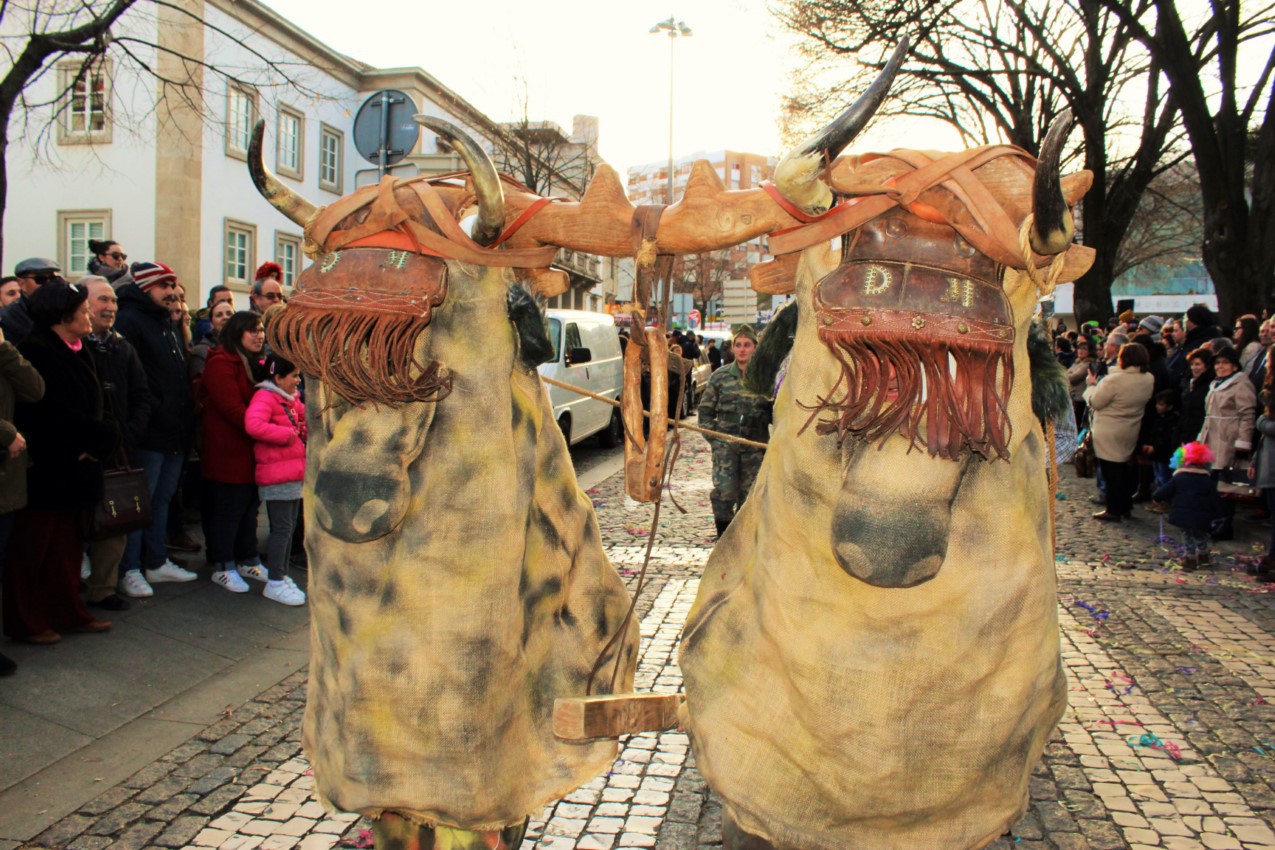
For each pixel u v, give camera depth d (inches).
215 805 141.7
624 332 607.5
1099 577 283.1
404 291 89.3
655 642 219.3
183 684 186.7
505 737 95.0
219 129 778.8
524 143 846.5
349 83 954.7
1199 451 293.9
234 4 785.6
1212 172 601.6
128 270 295.7
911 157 77.6
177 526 267.6
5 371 177.5
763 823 84.0
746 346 261.6
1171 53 588.1
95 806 140.1
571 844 133.4
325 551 92.8
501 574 92.4
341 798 92.0
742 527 93.8
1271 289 605.3
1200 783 153.9
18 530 191.3
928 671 76.5
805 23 713.6
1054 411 83.7
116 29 560.4
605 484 454.6
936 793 79.3
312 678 97.7
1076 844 135.9
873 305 73.3
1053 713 87.0
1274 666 207.2
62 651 190.7
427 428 91.0
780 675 83.7
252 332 235.0
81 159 789.9
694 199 88.5
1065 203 71.0
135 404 222.4
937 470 72.7
